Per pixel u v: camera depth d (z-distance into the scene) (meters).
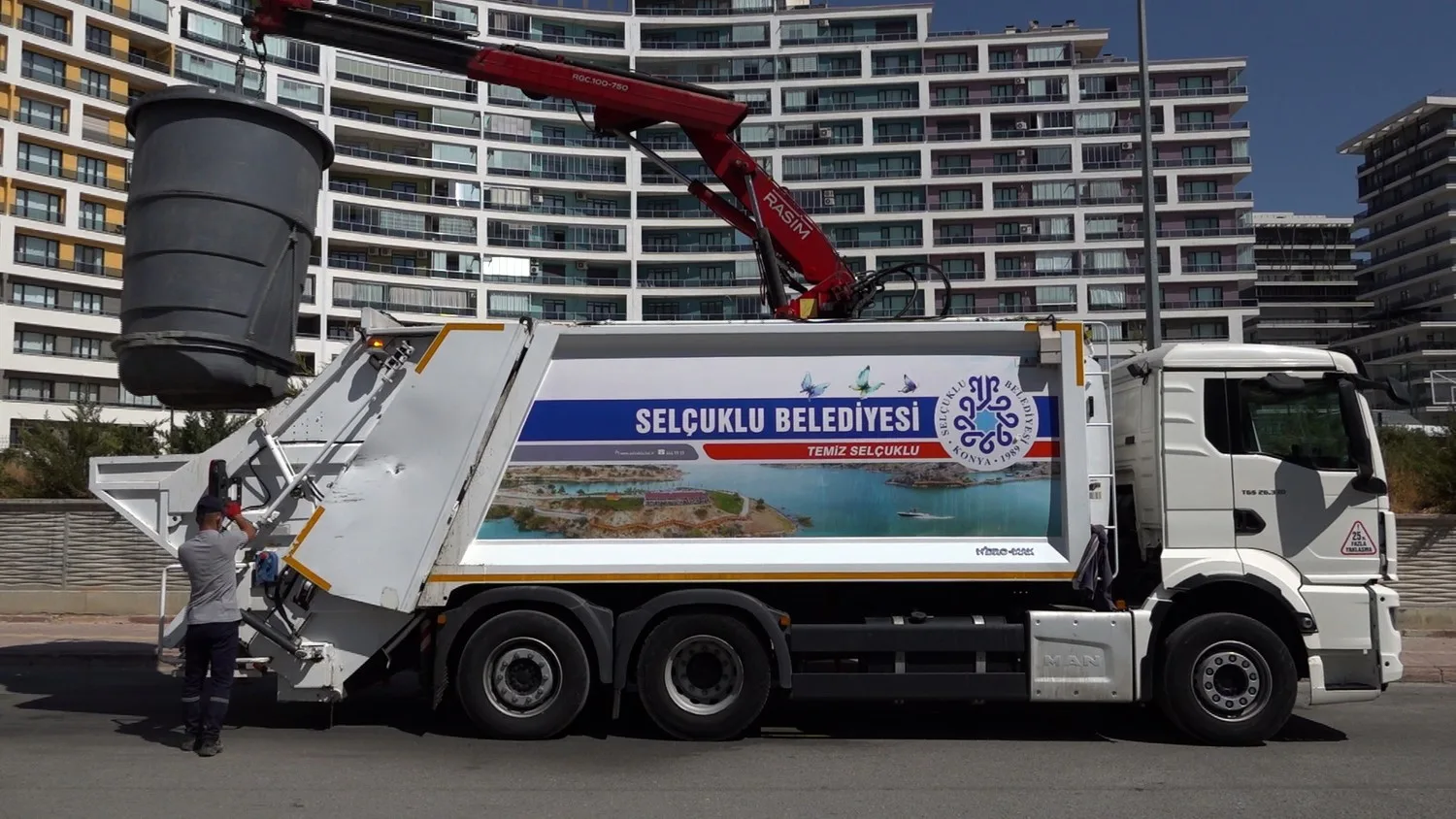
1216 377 7.78
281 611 7.62
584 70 8.94
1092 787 6.43
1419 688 10.04
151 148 7.63
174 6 61.00
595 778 6.59
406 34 8.89
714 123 9.00
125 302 7.62
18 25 55.31
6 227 55.09
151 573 13.30
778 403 7.70
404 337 7.77
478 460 7.64
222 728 8.11
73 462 15.05
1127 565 8.09
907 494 7.65
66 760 7.00
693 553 7.59
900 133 75.00
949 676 7.56
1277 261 108.12
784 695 8.90
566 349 7.73
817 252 9.06
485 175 70.06
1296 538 7.63
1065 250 74.31
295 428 7.78
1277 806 6.02
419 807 5.91
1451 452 13.48
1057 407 7.68
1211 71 75.19
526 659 7.59
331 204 65.50
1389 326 86.00
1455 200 82.25
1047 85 75.19
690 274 72.06
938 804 6.04
